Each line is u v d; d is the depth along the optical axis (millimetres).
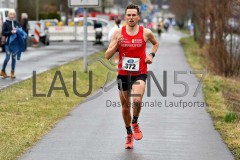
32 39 82000
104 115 24922
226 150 18609
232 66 45969
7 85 32875
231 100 33812
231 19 45594
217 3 46000
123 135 20734
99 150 18406
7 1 93812
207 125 22969
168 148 18875
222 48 45938
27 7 124625
